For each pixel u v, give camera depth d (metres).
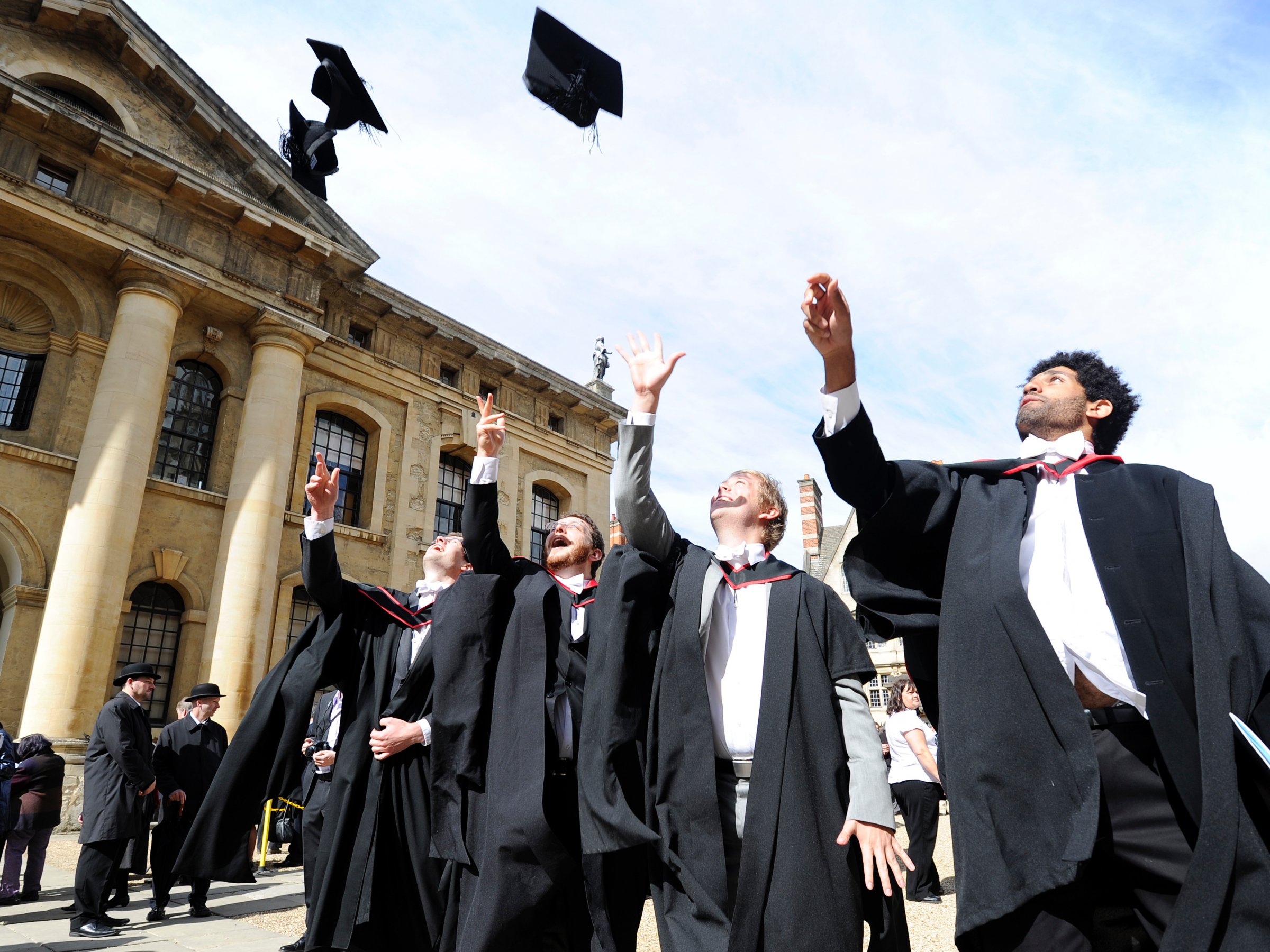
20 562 14.49
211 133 19.36
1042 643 1.80
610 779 2.60
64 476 15.34
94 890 6.52
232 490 17.20
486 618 3.50
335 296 20.89
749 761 2.53
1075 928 1.71
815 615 2.65
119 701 7.21
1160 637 1.75
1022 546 2.05
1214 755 1.58
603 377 28.77
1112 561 1.87
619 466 2.89
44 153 16.06
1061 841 1.64
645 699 2.73
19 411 15.78
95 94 17.70
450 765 3.32
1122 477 2.00
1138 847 1.73
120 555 14.83
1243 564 1.81
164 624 16.39
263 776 3.78
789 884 2.24
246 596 16.41
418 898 3.53
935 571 2.25
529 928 2.78
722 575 2.79
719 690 2.63
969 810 1.75
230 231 18.39
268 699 3.87
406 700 3.76
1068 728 1.71
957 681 1.87
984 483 2.18
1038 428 2.28
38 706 13.54
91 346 16.22
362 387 20.95
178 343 17.59
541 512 25.20
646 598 2.80
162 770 7.52
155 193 17.31
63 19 17.33
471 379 23.69
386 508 20.59
